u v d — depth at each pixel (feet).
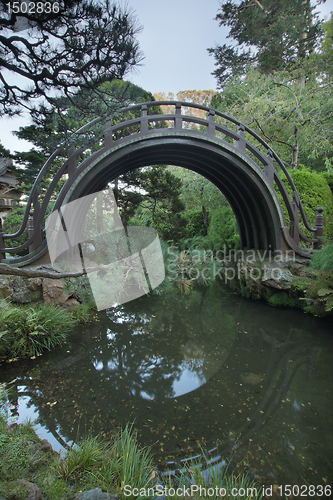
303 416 8.23
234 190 25.43
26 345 11.94
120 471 5.43
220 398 9.16
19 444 5.34
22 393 9.25
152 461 6.40
